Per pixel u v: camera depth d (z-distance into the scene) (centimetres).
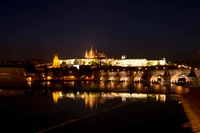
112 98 17138
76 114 10606
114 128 8112
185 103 13650
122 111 11525
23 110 11619
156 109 12188
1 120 9262
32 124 8581
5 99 16088
